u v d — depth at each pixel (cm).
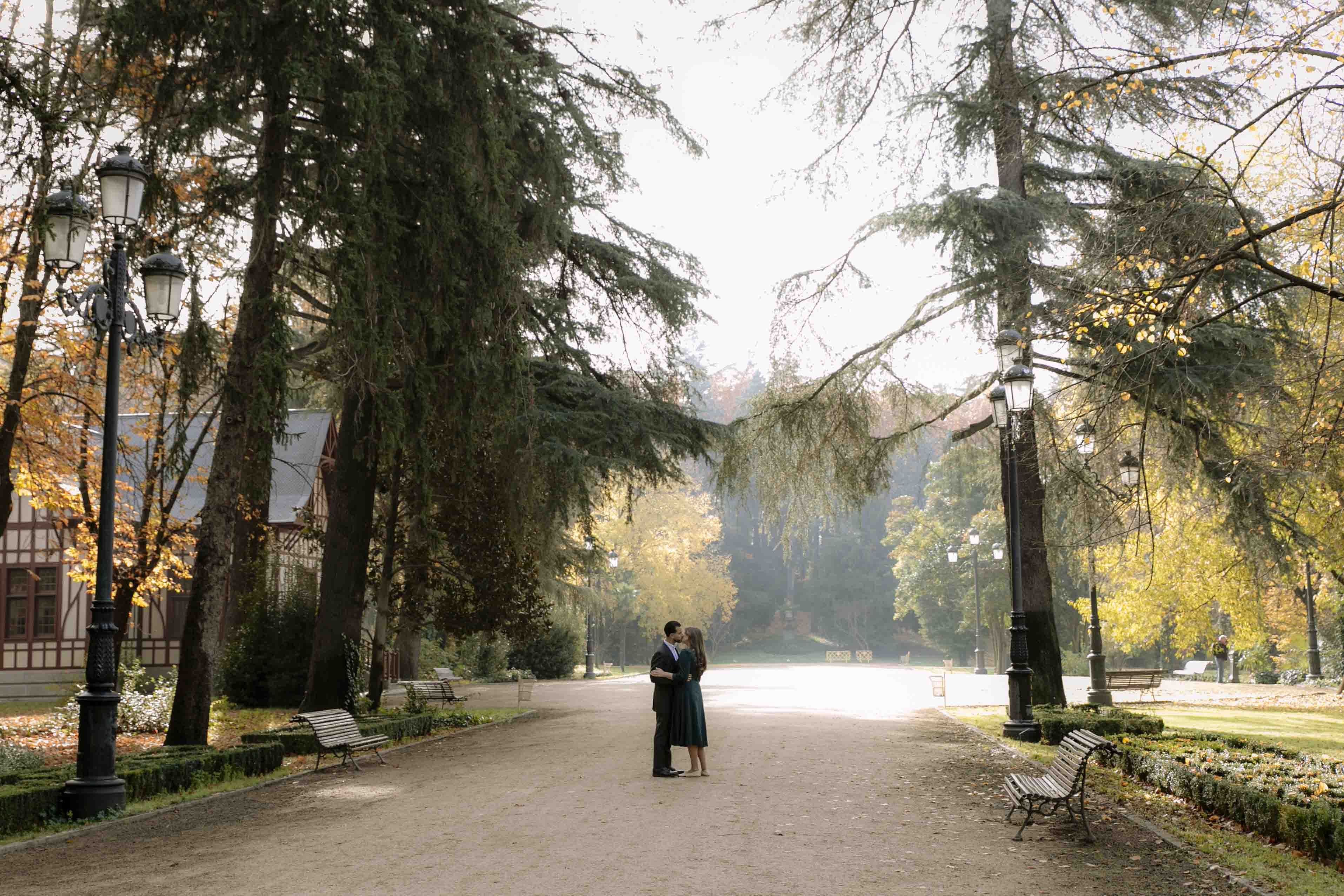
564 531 3064
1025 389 1669
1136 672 2714
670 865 823
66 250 1221
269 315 1524
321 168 1493
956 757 1507
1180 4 1371
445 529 2291
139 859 895
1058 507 2084
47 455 1961
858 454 2217
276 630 2664
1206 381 1680
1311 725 2020
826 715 2284
